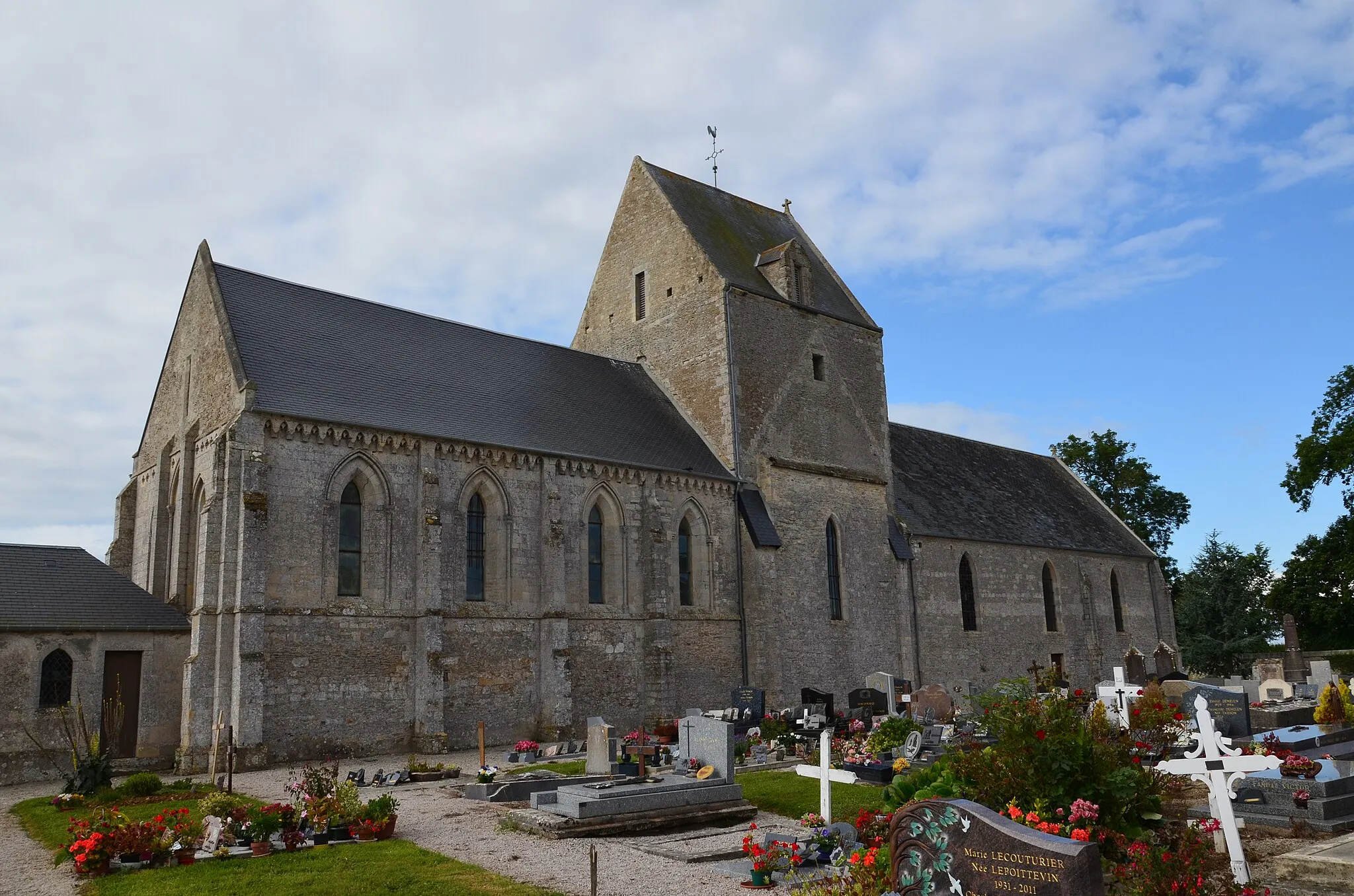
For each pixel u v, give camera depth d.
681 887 13.74
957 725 31.38
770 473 43.56
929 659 49.50
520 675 34.03
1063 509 66.25
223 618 28.16
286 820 16.55
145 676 29.42
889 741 26.08
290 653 28.98
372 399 33.28
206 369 32.97
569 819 17.47
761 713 35.88
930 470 58.75
